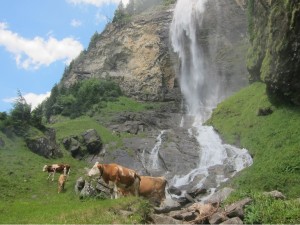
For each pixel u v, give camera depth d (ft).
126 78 258.57
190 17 263.49
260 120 139.44
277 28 127.03
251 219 45.27
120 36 282.77
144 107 229.25
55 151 140.56
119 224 42.68
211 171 121.90
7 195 99.40
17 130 136.77
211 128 162.91
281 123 126.62
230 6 258.57
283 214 45.24
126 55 271.90
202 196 104.78
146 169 135.95
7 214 66.13
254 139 128.47
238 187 98.43
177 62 258.98
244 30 247.70
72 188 107.55
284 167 97.25
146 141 156.87
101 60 276.82
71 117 213.66
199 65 249.96
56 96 246.88
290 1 115.34
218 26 254.88
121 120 193.16
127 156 145.38
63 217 46.47
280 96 136.15
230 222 45.21
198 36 256.11
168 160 136.36
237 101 170.30
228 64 240.12
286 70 124.98
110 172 62.18
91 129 157.99
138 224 43.86
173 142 151.53
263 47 154.71
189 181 120.16
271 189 91.04
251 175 101.35
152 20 282.36
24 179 111.65
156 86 248.52
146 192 63.72
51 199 96.58
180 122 210.18
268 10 141.59
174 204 61.67
